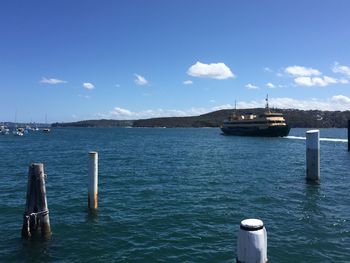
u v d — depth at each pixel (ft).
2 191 91.91
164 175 122.21
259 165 153.58
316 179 103.24
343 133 619.26
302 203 78.07
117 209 72.90
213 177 117.50
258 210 72.33
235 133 478.18
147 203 78.43
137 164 157.07
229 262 46.91
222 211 71.51
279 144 310.45
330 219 65.36
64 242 53.78
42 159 180.14
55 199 81.82
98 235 57.06
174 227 61.21
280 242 53.31
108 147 281.33
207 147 279.90
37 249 51.01
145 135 576.61
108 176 119.14
